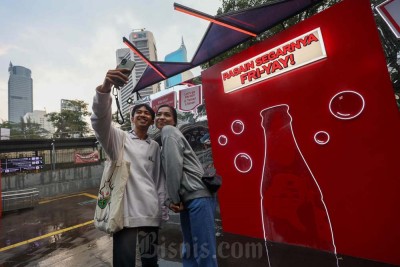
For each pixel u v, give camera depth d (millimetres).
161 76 5902
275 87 3840
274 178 3840
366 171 2990
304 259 3127
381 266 2797
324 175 3326
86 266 3557
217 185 2111
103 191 1964
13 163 12703
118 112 2111
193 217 2029
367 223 2980
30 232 6016
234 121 4375
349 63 3115
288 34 3684
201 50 4758
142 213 1945
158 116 2568
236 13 3678
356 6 3062
